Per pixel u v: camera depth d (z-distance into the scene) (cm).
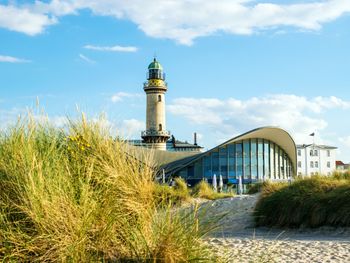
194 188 2167
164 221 500
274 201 1319
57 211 438
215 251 534
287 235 1151
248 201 1537
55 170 482
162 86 8344
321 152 9706
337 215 1195
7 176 463
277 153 6359
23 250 430
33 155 466
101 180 503
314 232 1188
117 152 546
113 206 484
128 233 488
